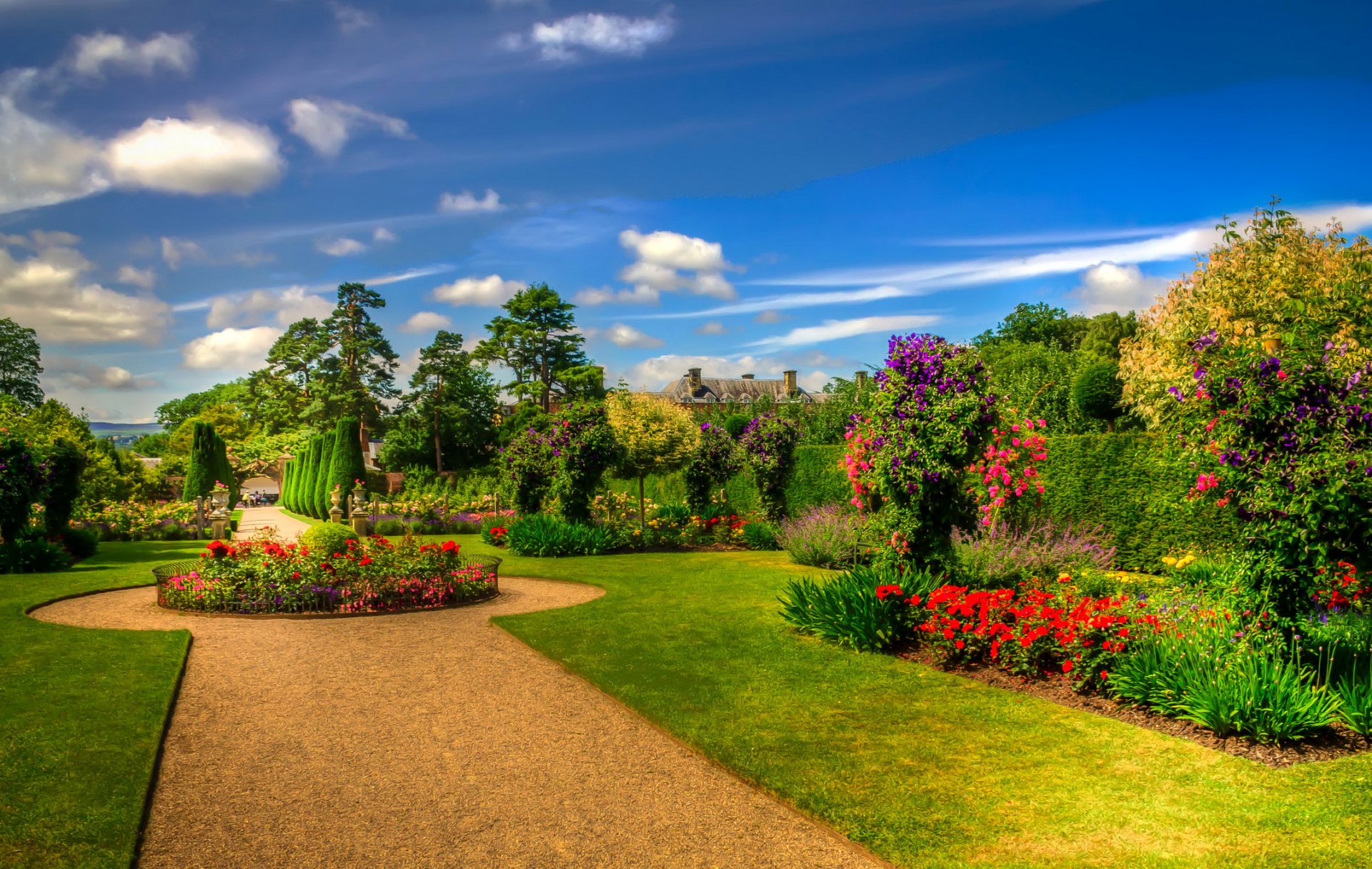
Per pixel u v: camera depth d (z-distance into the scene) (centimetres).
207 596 962
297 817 417
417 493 3109
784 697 599
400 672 695
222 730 548
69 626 857
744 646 757
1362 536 518
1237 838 369
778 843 386
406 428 4728
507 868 364
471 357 4975
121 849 373
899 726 530
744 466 1788
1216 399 563
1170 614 621
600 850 381
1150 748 478
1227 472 558
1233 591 577
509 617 919
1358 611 677
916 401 784
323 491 3034
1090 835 377
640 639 797
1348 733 483
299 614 948
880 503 855
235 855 377
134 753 489
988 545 971
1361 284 1116
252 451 5156
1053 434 1347
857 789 435
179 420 7381
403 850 381
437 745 520
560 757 499
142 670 677
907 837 381
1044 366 2491
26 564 1268
